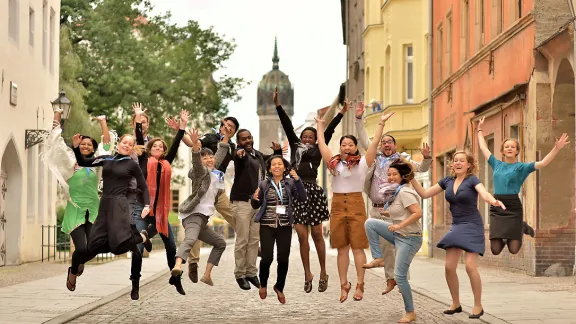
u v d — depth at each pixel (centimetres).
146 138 1528
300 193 1424
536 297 1647
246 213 1497
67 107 2597
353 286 2006
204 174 1451
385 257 1544
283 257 1423
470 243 1300
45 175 3294
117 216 1355
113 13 5003
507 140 1409
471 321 1310
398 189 1312
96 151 1532
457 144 3156
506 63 2530
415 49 4050
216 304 1611
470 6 3034
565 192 2222
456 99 3181
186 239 1446
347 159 1434
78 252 1430
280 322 1337
